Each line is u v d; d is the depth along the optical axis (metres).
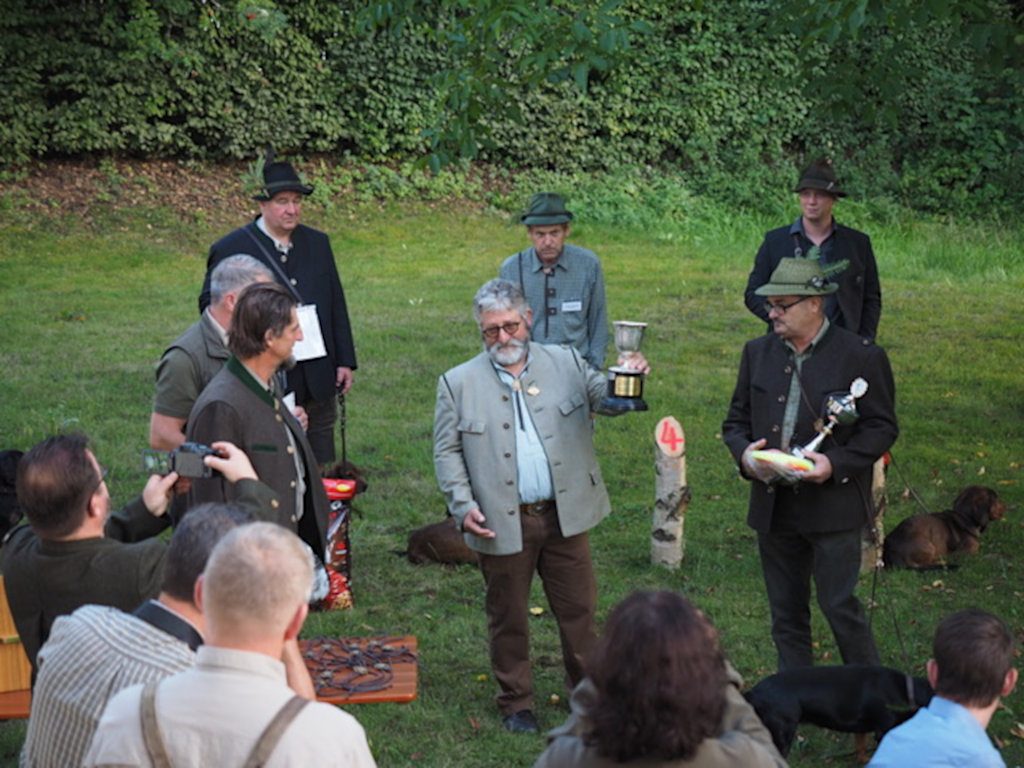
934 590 6.91
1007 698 5.53
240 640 2.60
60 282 15.36
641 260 18.34
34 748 2.95
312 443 7.33
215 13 19.03
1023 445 9.80
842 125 23.83
